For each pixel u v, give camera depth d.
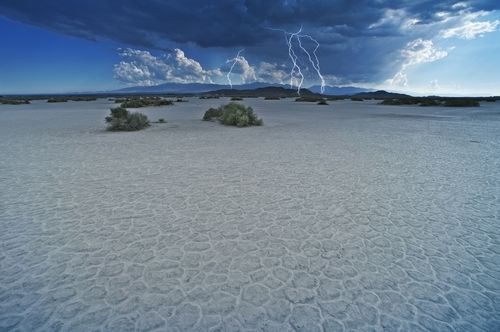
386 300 2.80
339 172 7.32
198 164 7.98
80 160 8.35
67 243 3.73
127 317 2.53
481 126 17.66
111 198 5.34
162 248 3.64
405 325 2.52
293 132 14.75
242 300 2.77
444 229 4.29
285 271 3.23
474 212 4.92
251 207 4.99
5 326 2.41
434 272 3.25
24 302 2.68
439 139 12.80
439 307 2.73
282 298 2.80
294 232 4.13
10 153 9.26
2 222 4.30
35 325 2.43
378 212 4.87
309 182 6.45
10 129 15.09
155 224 4.30
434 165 8.15
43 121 19.28
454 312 2.67
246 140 12.14
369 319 2.58
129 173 7.02
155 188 5.91
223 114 18.97
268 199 5.38
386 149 10.46
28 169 7.34
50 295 2.78
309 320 2.55
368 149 10.44
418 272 3.24
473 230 4.27
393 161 8.59
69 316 2.53
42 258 3.38
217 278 3.08
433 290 2.96
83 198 5.32
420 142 12.04
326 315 2.61
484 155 9.51
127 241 3.80
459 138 13.09
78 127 16.09
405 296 2.86
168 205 5.03
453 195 5.73
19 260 3.34
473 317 2.62
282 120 21.19
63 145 10.73
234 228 4.21
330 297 2.83
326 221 4.50
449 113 28.16
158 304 2.69
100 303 2.69
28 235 3.92
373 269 3.29
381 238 4.00
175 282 3.00
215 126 16.97
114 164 7.91
